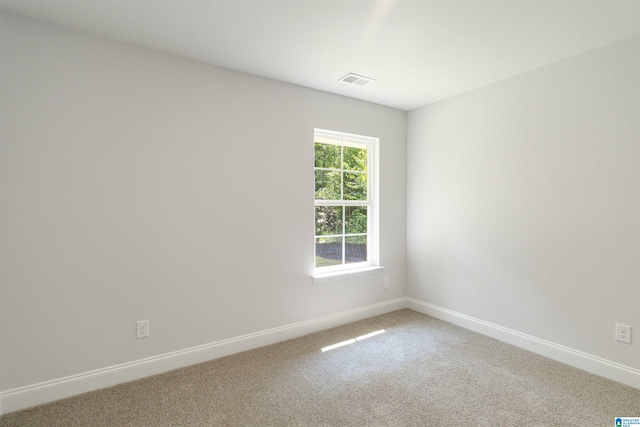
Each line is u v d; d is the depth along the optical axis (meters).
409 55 2.35
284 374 2.27
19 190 1.86
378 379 2.20
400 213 3.73
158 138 2.28
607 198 2.20
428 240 3.52
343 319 3.26
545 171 2.52
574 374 2.26
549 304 2.52
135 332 2.21
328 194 3.25
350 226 3.43
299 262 2.95
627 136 2.10
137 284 2.21
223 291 2.56
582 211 2.32
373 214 3.58
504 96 2.79
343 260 3.38
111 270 2.13
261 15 1.85
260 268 2.73
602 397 1.98
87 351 2.06
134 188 2.20
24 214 1.88
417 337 2.93
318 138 3.20
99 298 2.09
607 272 2.20
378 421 1.77
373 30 2.01
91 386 2.06
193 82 2.41
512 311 2.76
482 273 2.99
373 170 3.56
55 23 1.93
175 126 2.34
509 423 1.74
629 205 2.10
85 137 2.04
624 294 2.13
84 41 2.03
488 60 2.43
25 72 1.87
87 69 2.04
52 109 1.94
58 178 1.96
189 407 1.89
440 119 3.37
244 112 2.64
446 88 3.01
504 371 2.31
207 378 2.22
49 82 1.93
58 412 1.84
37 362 1.92
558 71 2.44
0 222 1.82
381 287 3.56
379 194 3.53
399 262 3.73
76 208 2.01
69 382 2.00
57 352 1.97
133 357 2.21
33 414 1.82
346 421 1.77
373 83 2.88
